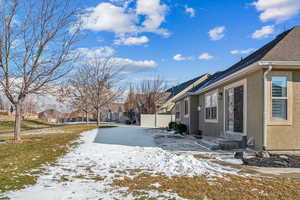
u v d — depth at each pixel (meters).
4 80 9.73
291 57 7.63
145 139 12.26
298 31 9.24
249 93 8.78
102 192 4.03
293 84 7.90
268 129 7.79
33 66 9.93
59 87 12.59
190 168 5.66
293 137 7.80
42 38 9.93
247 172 5.41
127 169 5.70
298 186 4.31
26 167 5.71
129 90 37.56
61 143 10.00
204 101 15.03
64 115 42.50
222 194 3.89
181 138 12.99
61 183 4.56
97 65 24.67
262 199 3.66
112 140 11.51
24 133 15.98
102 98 24.92
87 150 8.33
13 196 3.79
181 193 3.96
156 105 33.56
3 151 7.94
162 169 5.65
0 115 32.94
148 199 3.69
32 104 40.94
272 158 6.75
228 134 10.79
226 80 10.30
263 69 7.84
